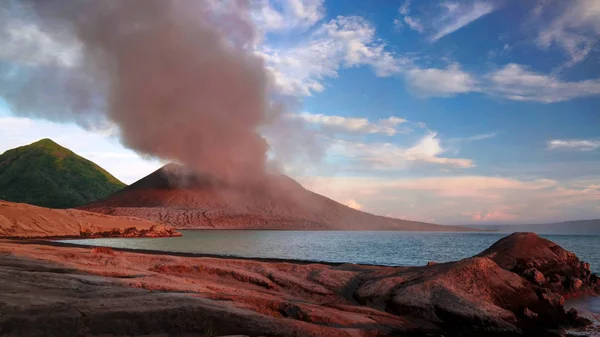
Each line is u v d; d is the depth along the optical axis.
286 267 21.14
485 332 13.73
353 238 112.25
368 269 22.31
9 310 9.00
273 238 100.25
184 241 70.56
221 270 19.48
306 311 13.04
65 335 9.02
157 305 10.95
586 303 18.59
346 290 18.09
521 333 13.78
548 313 15.28
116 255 22.03
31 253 19.52
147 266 20.06
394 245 77.62
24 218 61.12
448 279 16.05
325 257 45.59
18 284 11.52
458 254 54.88
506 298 15.53
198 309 11.11
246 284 18.45
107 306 10.30
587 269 22.08
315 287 17.83
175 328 10.39
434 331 13.65
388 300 15.95
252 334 10.80
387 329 13.27
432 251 60.31
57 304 9.76
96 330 9.46
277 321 11.52
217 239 84.12
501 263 20.80
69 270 15.44
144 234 80.31
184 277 18.17
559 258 21.89
